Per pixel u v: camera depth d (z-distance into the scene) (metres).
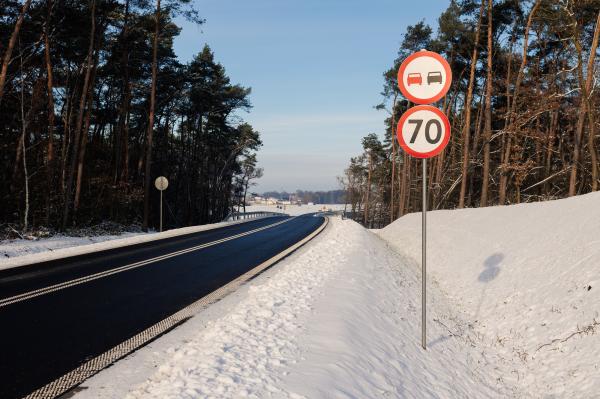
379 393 4.13
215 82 42.84
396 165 65.56
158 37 27.28
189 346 4.66
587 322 6.57
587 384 5.46
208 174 53.47
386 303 7.70
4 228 18.23
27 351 4.92
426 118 5.75
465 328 8.60
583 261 8.23
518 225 12.80
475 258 12.49
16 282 8.78
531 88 26.81
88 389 3.98
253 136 54.81
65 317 6.32
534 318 7.80
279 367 4.04
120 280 9.12
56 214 21.89
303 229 24.81
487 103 26.39
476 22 27.91
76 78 29.31
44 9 21.41
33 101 20.69
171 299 7.54
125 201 27.05
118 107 36.31
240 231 23.03
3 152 21.53
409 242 19.83
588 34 24.92
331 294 7.08
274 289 7.32
